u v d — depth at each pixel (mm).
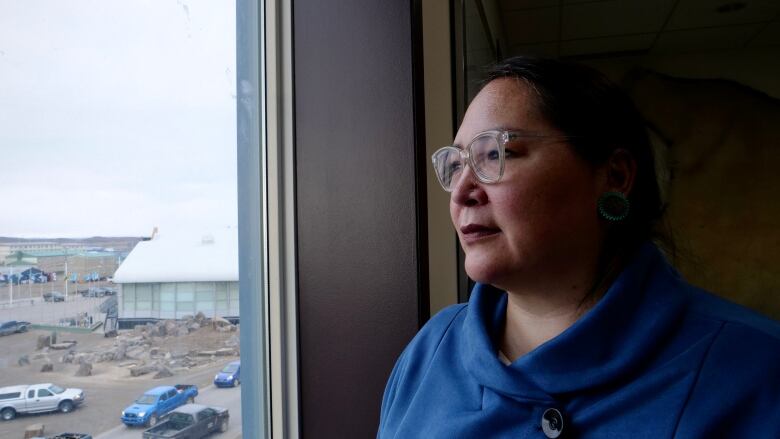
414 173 1089
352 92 1122
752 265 2959
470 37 1507
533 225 542
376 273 1094
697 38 2914
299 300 1119
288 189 1133
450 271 1306
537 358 528
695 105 3100
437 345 736
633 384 489
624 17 2633
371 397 1078
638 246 596
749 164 3006
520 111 563
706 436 438
